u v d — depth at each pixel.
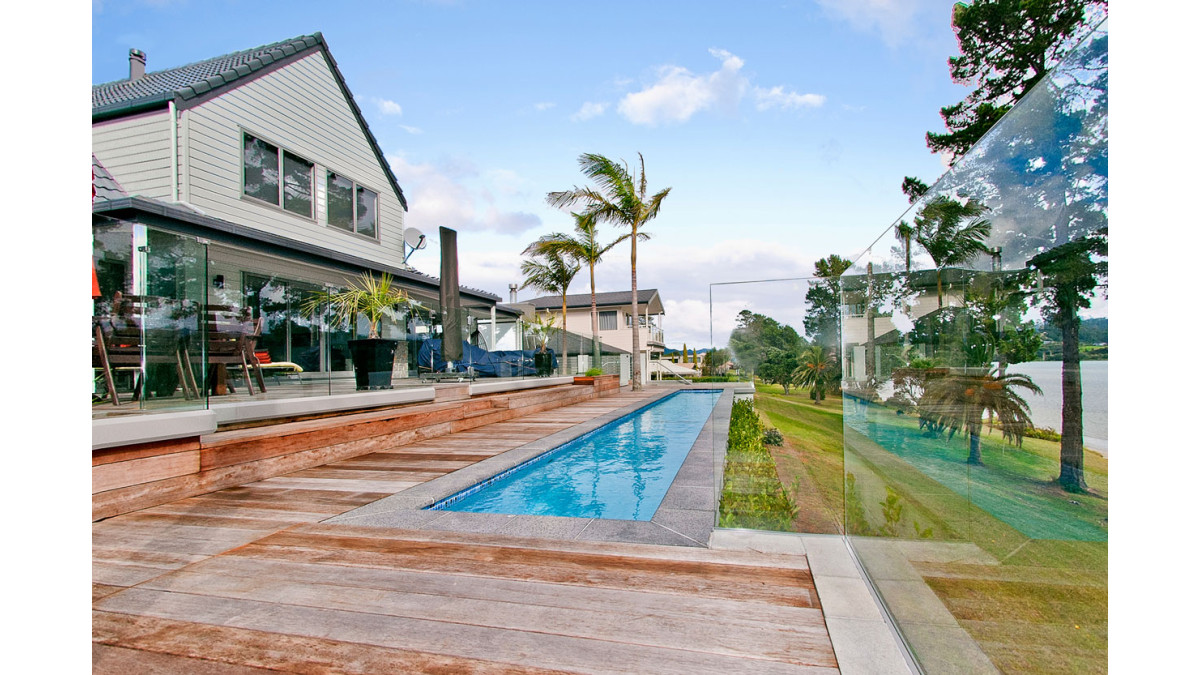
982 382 1.13
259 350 4.98
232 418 4.64
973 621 1.15
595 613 1.80
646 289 27.47
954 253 1.32
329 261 8.99
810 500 2.79
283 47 9.12
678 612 1.80
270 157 8.70
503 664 1.50
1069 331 0.82
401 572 2.19
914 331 1.61
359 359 6.45
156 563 2.32
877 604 1.86
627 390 17.05
